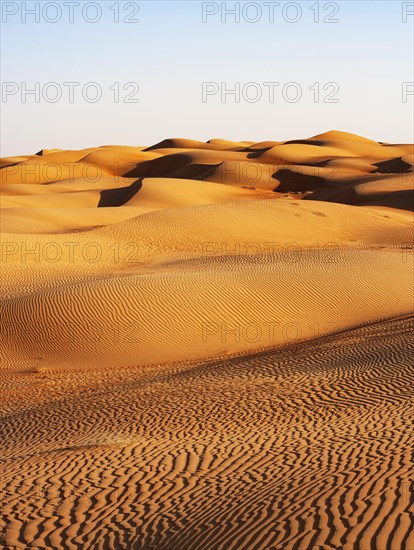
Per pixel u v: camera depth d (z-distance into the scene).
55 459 11.68
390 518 7.37
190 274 29.12
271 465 10.29
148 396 16.69
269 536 7.41
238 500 8.83
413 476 8.75
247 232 48.75
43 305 25.89
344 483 8.88
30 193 86.69
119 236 43.91
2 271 32.44
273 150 123.62
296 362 19.16
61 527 8.59
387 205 67.50
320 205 56.38
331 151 130.38
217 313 25.97
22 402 18.59
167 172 128.12
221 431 12.73
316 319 26.59
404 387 14.61
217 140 172.50
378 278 29.80
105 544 7.93
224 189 81.62
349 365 17.72
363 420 12.42
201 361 22.78
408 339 19.48
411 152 140.50
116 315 25.45
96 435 13.35
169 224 47.19
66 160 150.12
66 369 23.00
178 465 10.73
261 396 15.38
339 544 6.89
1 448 13.50
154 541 7.84
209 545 7.46
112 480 10.27
